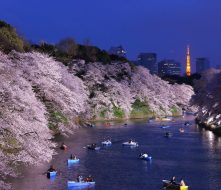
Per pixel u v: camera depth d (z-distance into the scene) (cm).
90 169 4862
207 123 9744
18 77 4784
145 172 4797
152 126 9894
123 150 6262
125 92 11569
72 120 8156
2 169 3853
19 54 5978
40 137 4728
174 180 4259
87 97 9869
